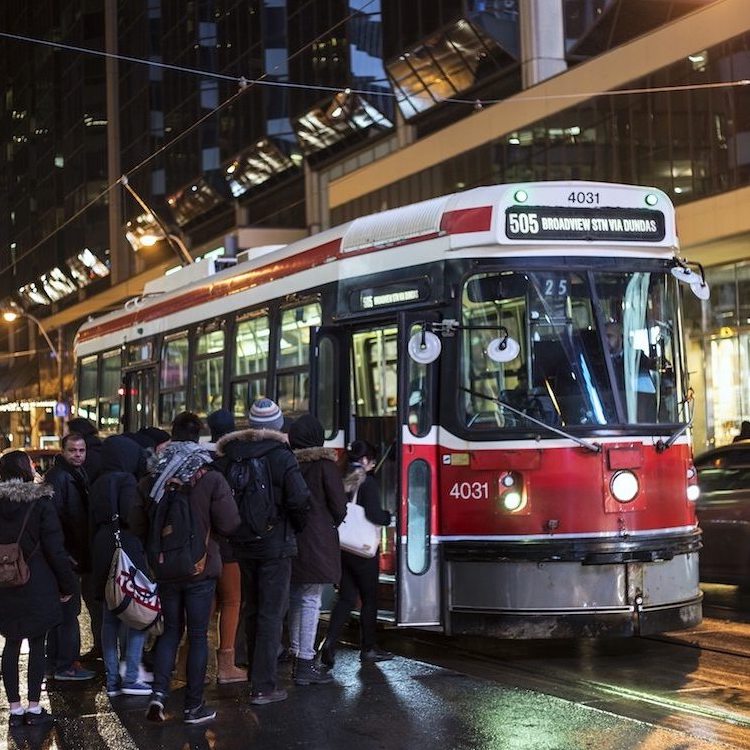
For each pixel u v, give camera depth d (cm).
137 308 1714
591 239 911
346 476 846
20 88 8244
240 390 1268
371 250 1011
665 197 941
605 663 887
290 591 796
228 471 725
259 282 1237
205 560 687
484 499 882
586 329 900
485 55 3503
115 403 1789
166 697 707
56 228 7362
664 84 2730
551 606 857
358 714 709
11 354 8012
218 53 5216
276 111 4700
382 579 942
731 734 659
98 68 6725
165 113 5728
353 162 4466
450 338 910
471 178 3428
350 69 4147
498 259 905
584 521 868
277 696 746
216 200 5353
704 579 1225
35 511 705
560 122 3055
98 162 6719
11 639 709
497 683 786
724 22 2558
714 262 2838
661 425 904
